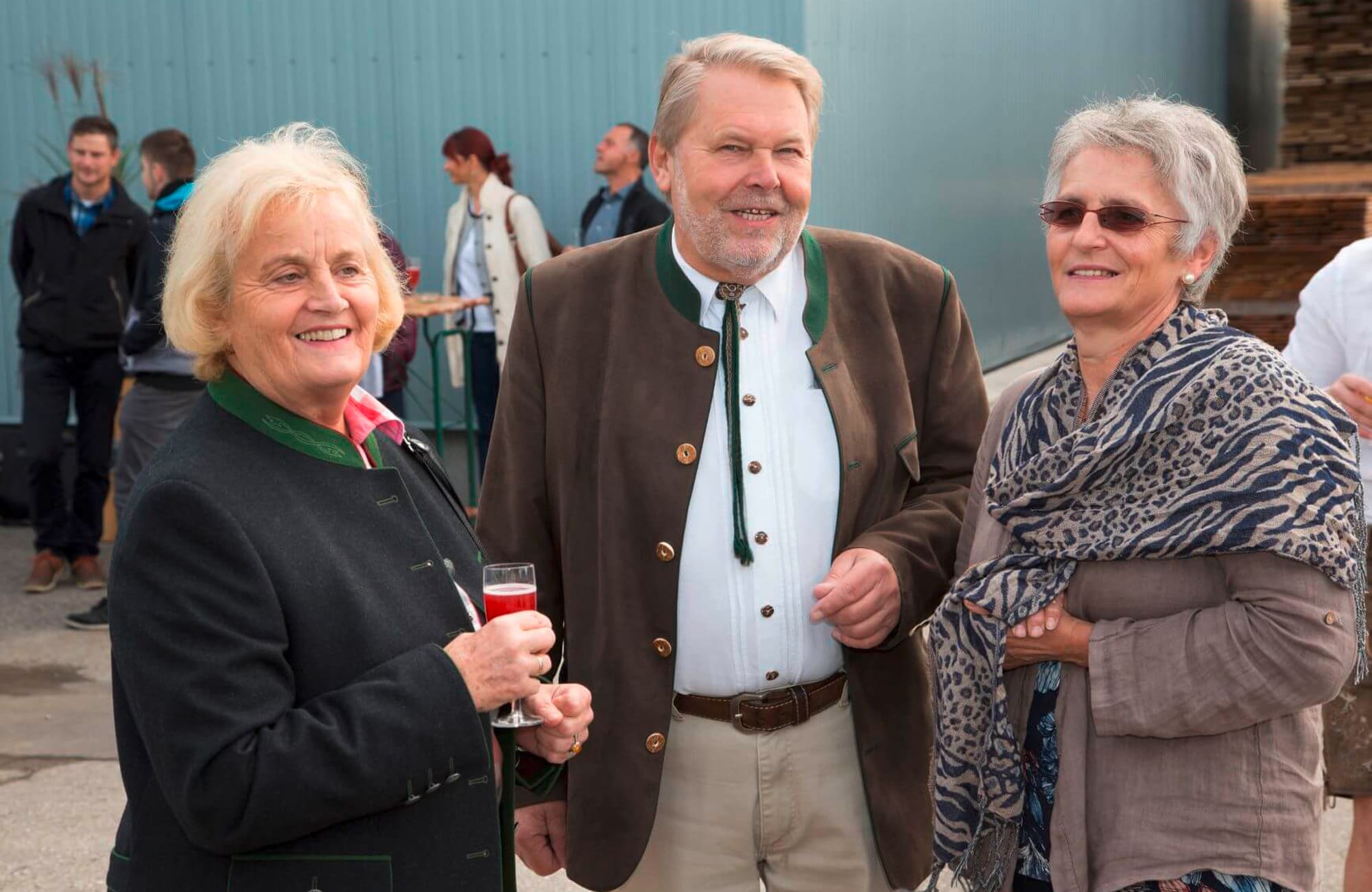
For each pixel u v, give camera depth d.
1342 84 7.16
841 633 2.30
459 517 2.08
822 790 2.39
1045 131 11.44
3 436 8.13
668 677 2.33
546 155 7.77
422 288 8.00
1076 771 2.00
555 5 7.63
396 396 7.02
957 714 2.12
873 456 2.42
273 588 1.66
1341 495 1.85
